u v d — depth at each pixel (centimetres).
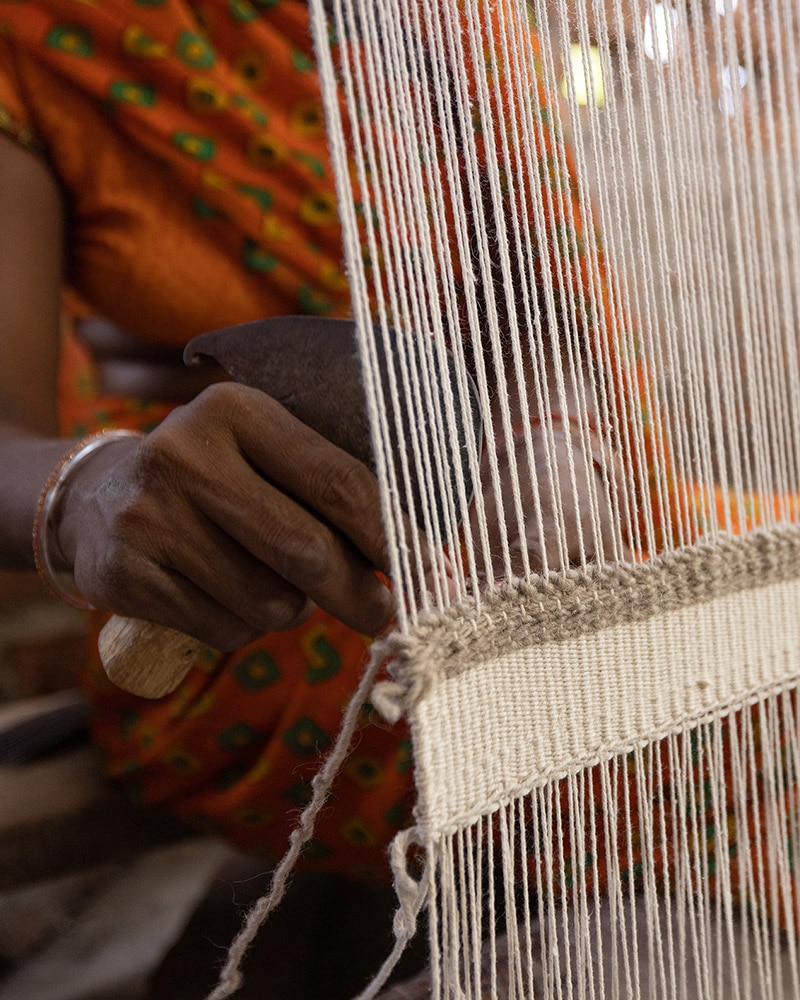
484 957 54
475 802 42
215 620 46
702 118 57
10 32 69
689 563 52
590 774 48
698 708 53
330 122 37
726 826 56
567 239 48
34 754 89
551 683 46
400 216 41
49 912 139
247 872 104
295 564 41
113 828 83
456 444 41
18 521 55
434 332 42
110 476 47
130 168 73
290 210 74
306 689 68
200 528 43
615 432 50
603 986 50
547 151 48
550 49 48
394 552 38
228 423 42
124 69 71
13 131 70
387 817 68
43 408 68
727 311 58
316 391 43
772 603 58
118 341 90
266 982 96
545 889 54
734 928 65
